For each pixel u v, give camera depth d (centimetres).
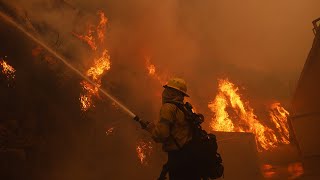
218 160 282
